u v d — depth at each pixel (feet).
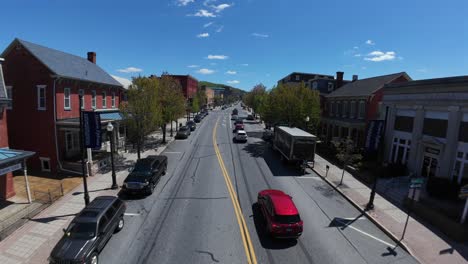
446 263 36.06
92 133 57.06
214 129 165.99
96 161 71.51
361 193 60.08
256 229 43.19
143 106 75.15
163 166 69.05
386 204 54.39
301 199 56.90
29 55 69.56
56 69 70.74
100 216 35.99
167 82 112.37
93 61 104.01
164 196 56.13
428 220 47.19
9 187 53.06
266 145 116.57
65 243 32.65
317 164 85.40
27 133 72.74
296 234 38.91
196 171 74.79
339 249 38.65
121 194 56.80
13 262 33.83
